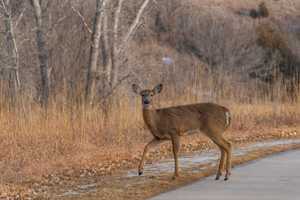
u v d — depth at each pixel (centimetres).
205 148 2227
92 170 1758
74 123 2181
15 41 2631
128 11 3030
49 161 1814
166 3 5484
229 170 1556
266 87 3809
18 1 2962
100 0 2656
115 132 2248
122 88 2734
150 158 1981
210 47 5462
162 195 1347
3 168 1677
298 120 2919
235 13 6788
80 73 2736
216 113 1596
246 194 1336
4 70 2642
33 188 1516
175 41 5469
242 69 5181
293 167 1703
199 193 1359
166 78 3388
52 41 2734
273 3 7469
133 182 1554
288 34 6328
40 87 2712
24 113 2170
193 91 2786
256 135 2561
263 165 1745
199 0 6600
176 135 1593
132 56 3155
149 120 1602
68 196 1402
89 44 2811
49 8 2812
